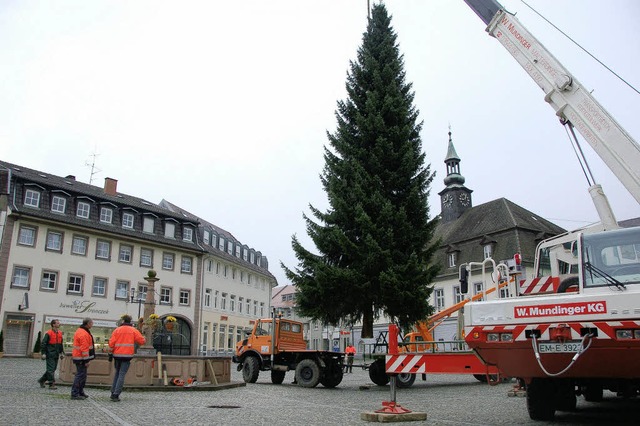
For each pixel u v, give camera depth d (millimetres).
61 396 12352
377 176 20672
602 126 10445
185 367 15805
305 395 14727
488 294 13258
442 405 11922
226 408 10906
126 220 46656
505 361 7891
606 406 11055
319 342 84312
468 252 53438
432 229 21266
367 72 23188
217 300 55469
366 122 21438
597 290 7570
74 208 42906
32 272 38812
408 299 19234
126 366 11688
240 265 60312
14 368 24234
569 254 10914
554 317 7344
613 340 6863
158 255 48219
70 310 40781
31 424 7930
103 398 12172
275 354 20000
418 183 21594
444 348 9336
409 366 9406
